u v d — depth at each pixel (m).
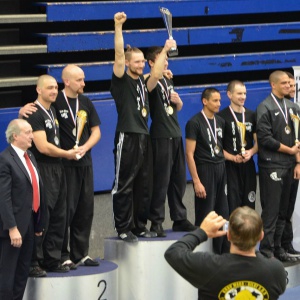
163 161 12.00
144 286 11.80
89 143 11.35
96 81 14.78
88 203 11.54
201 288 6.77
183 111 14.59
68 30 14.31
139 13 14.49
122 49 11.30
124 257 11.89
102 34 13.98
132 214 11.85
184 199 14.66
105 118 13.73
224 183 12.79
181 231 12.45
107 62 14.08
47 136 10.96
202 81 15.95
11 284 10.54
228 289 6.71
